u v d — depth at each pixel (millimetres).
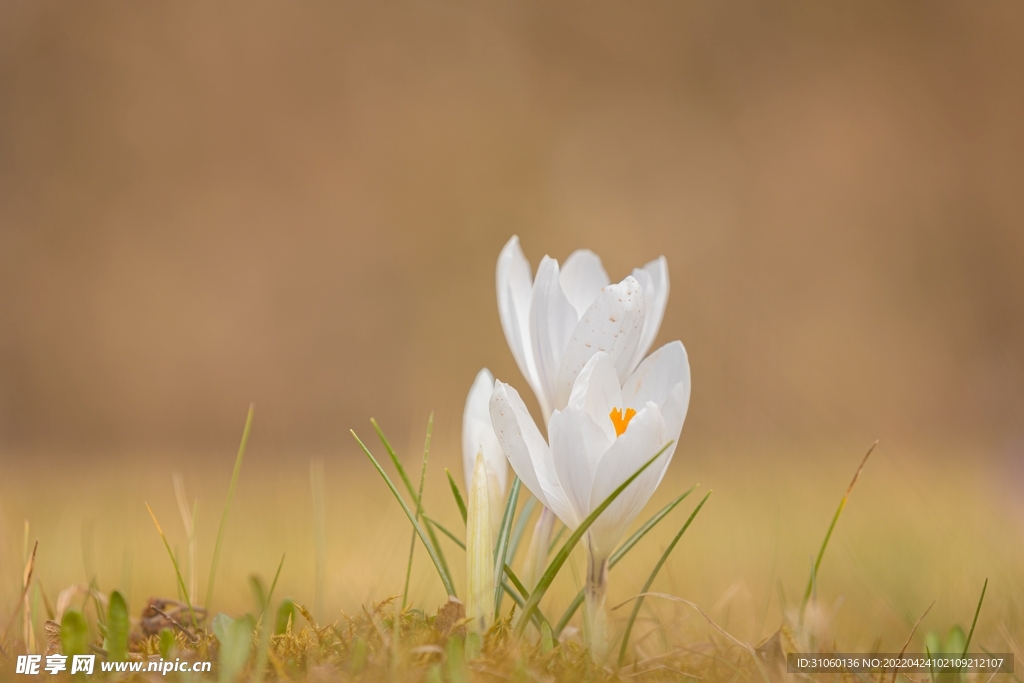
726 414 7316
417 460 4195
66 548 3479
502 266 3006
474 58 15648
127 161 13227
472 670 2943
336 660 2953
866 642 3043
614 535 2967
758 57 15094
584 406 2961
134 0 13523
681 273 13078
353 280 13852
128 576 3068
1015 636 3027
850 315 12352
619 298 2975
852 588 3117
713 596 3109
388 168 14711
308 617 2971
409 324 13602
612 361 2979
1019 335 11570
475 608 2965
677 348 2980
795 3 14836
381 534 3133
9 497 4969
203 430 12312
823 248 13461
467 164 15078
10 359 11922
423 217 14562
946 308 12570
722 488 5188
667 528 4215
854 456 6184
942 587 3098
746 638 3043
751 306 10328
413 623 2969
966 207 13172
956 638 3002
